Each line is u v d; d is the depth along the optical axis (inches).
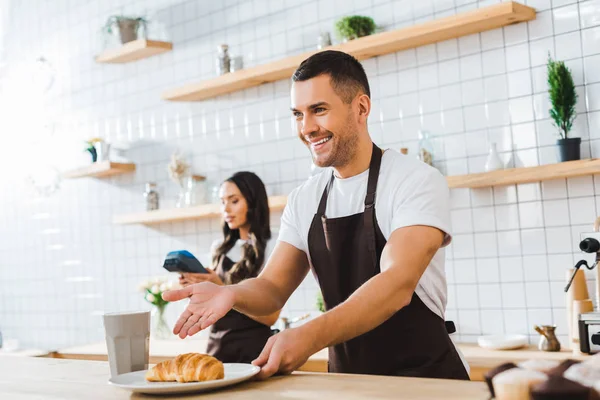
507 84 123.6
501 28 124.0
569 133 117.4
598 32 114.9
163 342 148.7
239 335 113.2
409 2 134.1
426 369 66.9
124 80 183.0
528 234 121.8
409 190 65.1
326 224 70.4
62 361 70.9
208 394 47.1
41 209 202.2
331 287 71.3
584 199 116.3
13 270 209.3
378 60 138.4
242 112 159.6
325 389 46.1
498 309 124.8
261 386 48.8
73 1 195.2
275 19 153.6
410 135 134.4
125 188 182.4
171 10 172.9
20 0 208.1
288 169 152.0
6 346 177.9
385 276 58.1
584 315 97.7
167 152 173.9
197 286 59.1
